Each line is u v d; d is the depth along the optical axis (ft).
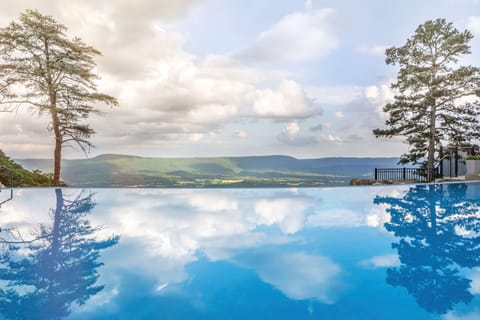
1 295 7.92
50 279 8.98
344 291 8.16
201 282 8.71
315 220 17.53
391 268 9.76
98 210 21.54
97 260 10.71
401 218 17.89
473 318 6.72
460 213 19.31
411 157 58.59
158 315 6.93
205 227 16.05
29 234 14.90
